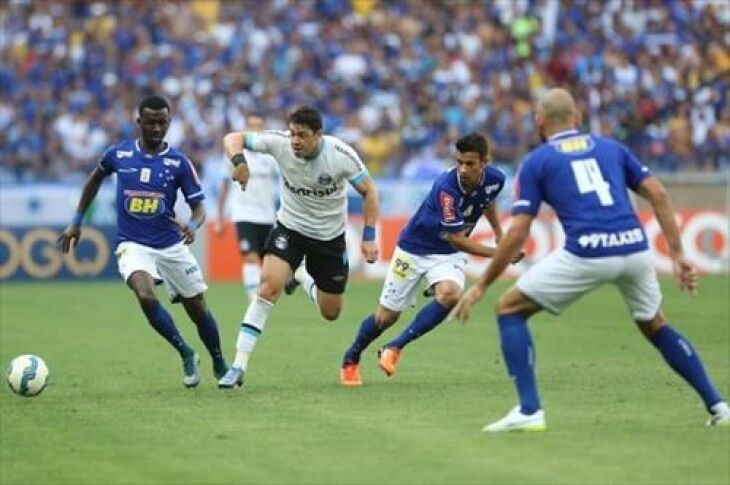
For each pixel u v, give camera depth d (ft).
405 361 121.19
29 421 89.61
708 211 230.68
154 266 102.83
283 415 90.58
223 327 152.05
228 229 224.94
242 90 280.51
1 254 217.15
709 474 71.15
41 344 136.26
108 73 286.87
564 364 118.11
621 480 69.92
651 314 82.94
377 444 79.87
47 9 307.37
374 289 202.08
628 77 283.38
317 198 103.50
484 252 103.81
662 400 95.66
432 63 295.28
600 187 80.23
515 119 276.62
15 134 263.49
